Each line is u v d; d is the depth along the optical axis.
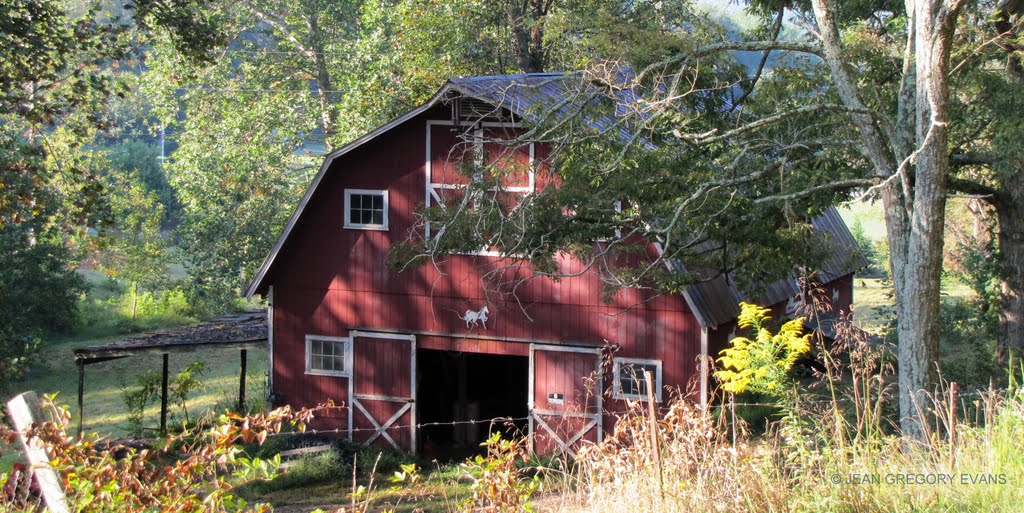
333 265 21.16
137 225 41.44
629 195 14.57
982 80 13.97
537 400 19.77
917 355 12.31
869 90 15.59
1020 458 5.91
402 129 20.14
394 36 30.19
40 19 17.67
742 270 16.78
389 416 20.91
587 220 15.17
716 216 14.62
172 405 24.81
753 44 14.25
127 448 5.83
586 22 15.68
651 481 6.31
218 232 34.44
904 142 12.96
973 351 19.16
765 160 15.34
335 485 17.89
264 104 32.53
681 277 15.82
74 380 28.28
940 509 5.30
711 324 18.20
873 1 17.19
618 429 7.41
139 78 33.34
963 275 24.48
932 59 12.00
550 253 15.10
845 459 6.04
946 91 12.10
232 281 35.91
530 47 30.28
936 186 12.20
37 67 18.12
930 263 12.30
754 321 8.59
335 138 30.70
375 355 20.98
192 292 37.56
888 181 11.80
